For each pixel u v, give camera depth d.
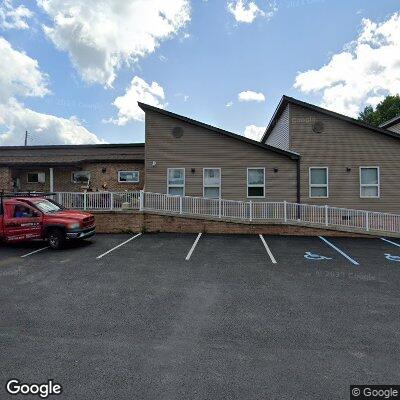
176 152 17.20
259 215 14.68
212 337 5.00
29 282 7.86
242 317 5.75
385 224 14.08
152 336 5.05
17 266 9.36
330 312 5.99
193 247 11.70
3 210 12.12
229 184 17.00
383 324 5.47
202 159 17.11
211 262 9.66
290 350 4.61
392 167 16.72
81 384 3.85
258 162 16.94
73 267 9.19
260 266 9.23
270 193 16.88
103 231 14.78
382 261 9.84
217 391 3.70
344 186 16.80
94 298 6.74
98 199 14.92
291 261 9.80
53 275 8.43
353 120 16.61
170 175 17.22
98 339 4.96
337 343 4.81
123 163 21.72
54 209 12.68
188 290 7.21
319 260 9.93
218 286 7.48
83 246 12.00
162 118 17.30
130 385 3.82
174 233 14.59
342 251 11.14
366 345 4.75
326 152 16.91
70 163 20.88
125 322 5.56
